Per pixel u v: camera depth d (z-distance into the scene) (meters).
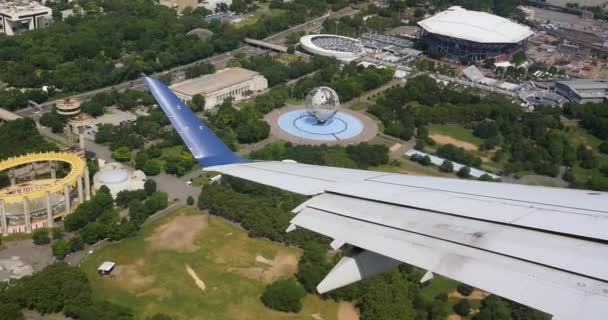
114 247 172.75
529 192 61.50
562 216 52.41
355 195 60.31
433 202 57.44
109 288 154.38
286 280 153.50
